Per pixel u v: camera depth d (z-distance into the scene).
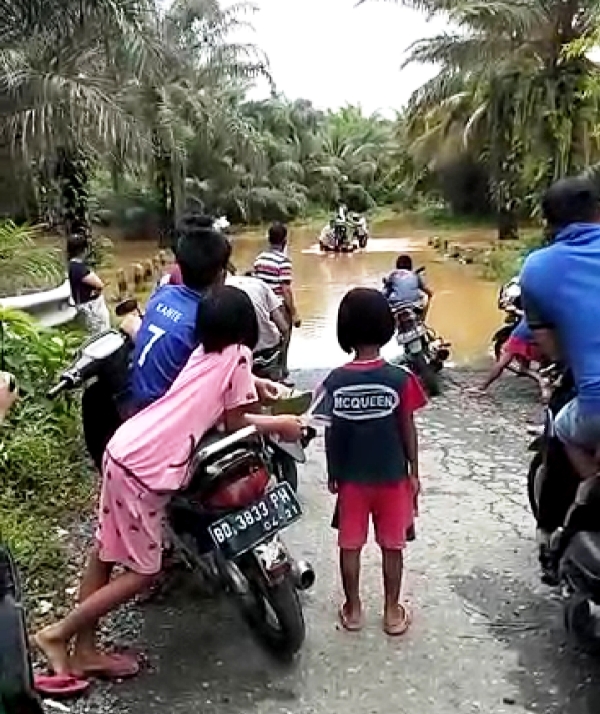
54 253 12.39
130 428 3.44
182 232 4.13
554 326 3.34
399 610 3.81
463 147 26.66
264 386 3.99
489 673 3.47
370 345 3.74
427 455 6.13
